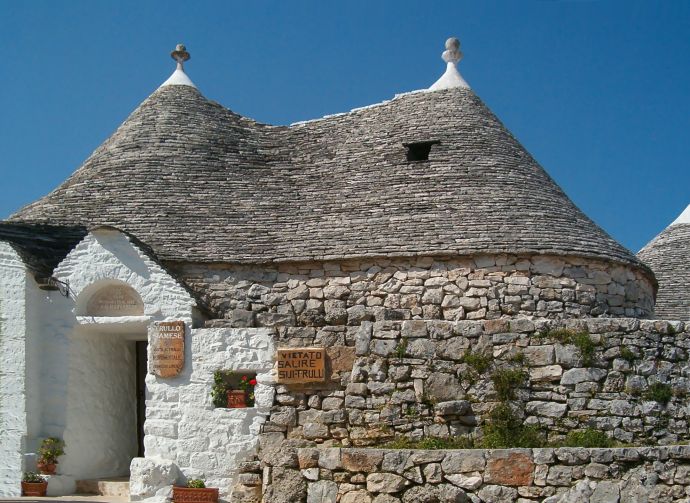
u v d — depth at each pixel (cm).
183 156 1831
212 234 1661
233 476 1384
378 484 1169
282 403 1400
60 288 1491
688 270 2231
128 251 1488
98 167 1822
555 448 1149
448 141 1773
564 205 1694
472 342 1338
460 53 1969
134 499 1367
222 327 1472
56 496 1408
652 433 1301
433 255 1527
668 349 1350
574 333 1330
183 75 2034
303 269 1586
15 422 1424
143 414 1669
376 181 1741
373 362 1357
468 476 1146
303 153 1930
